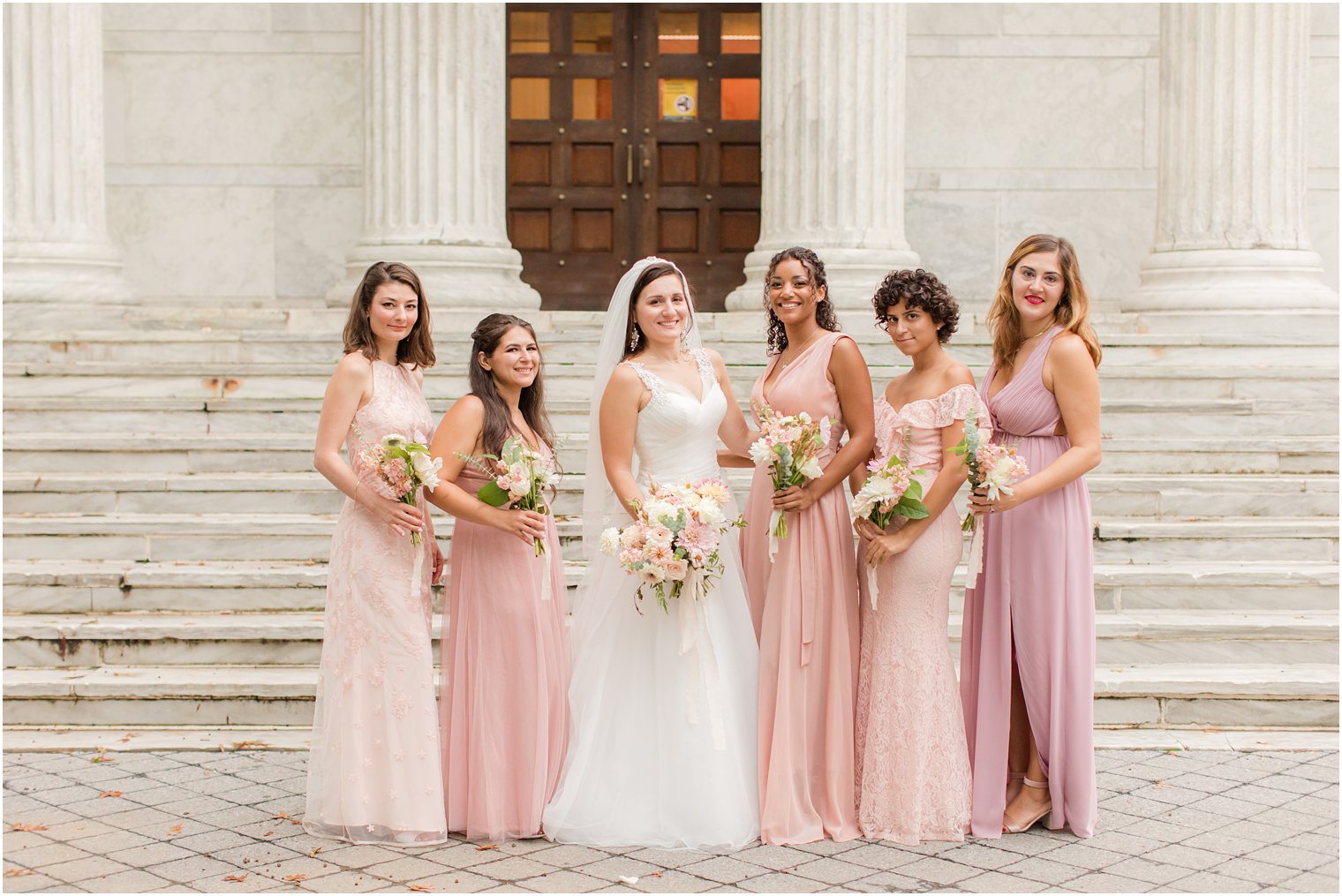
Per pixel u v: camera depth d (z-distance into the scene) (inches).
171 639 234.4
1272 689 221.8
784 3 348.8
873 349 320.8
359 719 172.6
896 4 349.7
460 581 179.2
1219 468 287.4
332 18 430.3
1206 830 175.6
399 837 171.5
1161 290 357.1
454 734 177.8
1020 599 175.5
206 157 432.1
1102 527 259.1
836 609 177.2
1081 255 432.1
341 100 430.9
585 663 183.2
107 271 361.1
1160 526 259.6
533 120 432.8
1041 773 178.2
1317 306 345.7
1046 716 175.0
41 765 206.2
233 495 271.9
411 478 169.5
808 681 176.6
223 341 324.8
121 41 429.7
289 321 348.2
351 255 355.6
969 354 321.7
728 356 317.4
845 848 170.7
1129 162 431.5
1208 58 355.6
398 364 181.5
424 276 347.9
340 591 175.0
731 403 192.5
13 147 351.9
